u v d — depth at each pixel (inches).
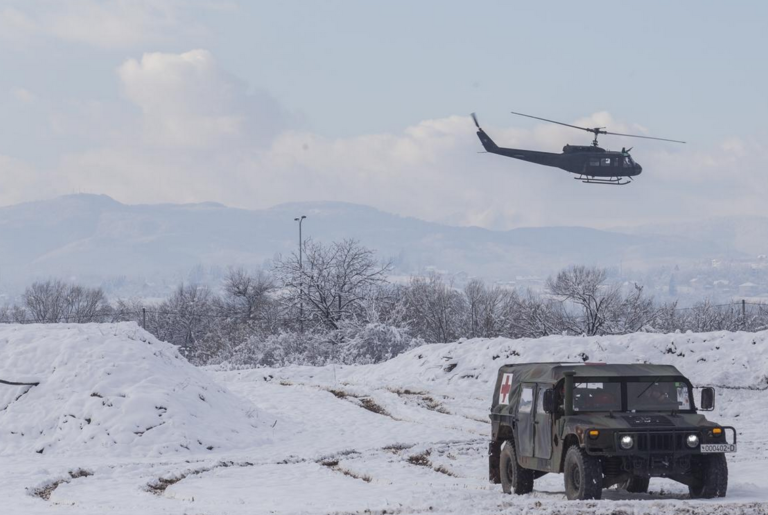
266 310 7445.9
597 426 1291.8
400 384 3809.1
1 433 2596.0
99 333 3019.2
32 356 2896.2
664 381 1380.4
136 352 2928.2
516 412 1523.1
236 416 2851.9
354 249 6535.4
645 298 6830.7
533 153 5526.6
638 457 1285.7
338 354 5782.5
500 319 7554.1
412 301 7760.8
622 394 1365.7
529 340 3924.7
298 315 6496.1
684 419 1328.7
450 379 3843.5
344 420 3056.1
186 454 2488.9
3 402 2719.0
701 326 7234.3
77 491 1825.8
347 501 1556.3
